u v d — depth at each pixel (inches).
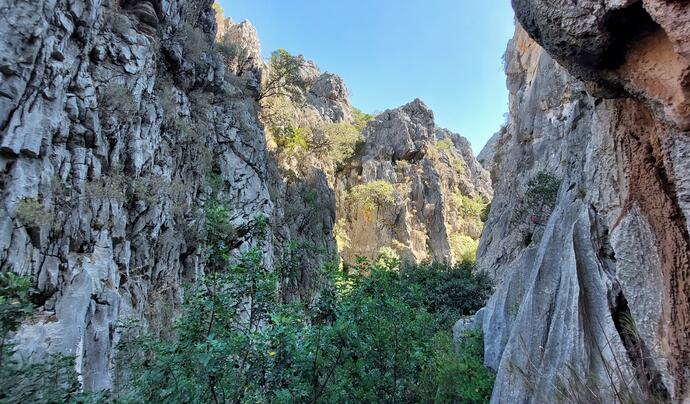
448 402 268.8
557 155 858.8
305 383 166.2
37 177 323.0
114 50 494.3
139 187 465.7
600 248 195.8
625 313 165.0
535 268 255.8
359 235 1829.5
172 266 511.2
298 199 1166.3
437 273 818.2
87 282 333.7
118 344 205.8
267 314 171.0
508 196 1096.8
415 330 228.2
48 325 285.0
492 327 359.9
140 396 160.1
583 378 159.2
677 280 133.8
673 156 123.7
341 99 2507.4
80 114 398.9
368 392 195.5
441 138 2987.2
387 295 212.1
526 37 1272.1
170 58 664.4
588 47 129.0
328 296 181.5
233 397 148.6
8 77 314.7
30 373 140.5
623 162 161.0
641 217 149.6
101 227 387.5
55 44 365.1
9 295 139.8
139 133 493.7
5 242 284.5
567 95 933.8
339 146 2042.3
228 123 844.0
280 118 1482.5
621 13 115.8
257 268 172.9
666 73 114.3
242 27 1560.0
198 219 571.8
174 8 689.0
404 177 2073.1
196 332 159.5
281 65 1392.7
